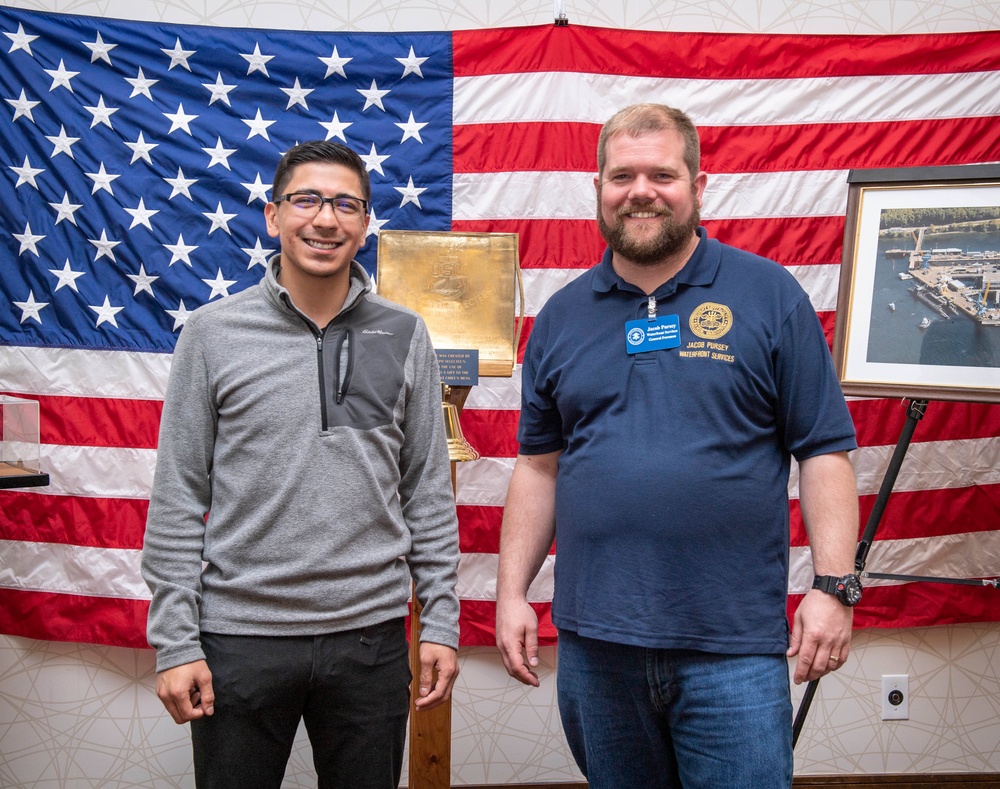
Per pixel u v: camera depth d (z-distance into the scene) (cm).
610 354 152
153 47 235
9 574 236
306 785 245
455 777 251
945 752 256
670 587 141
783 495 148
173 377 147
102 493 236
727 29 248
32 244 234
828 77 242
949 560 247
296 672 141
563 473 157
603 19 247
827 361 147
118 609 236
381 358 152
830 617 138
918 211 199
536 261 241
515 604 163
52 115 233
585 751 155
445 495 161
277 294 147
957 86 241
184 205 236
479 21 245
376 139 240
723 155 243
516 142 240
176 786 246
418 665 204
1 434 170
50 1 239
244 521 143
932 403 245
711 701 141
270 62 238
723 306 147
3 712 242
